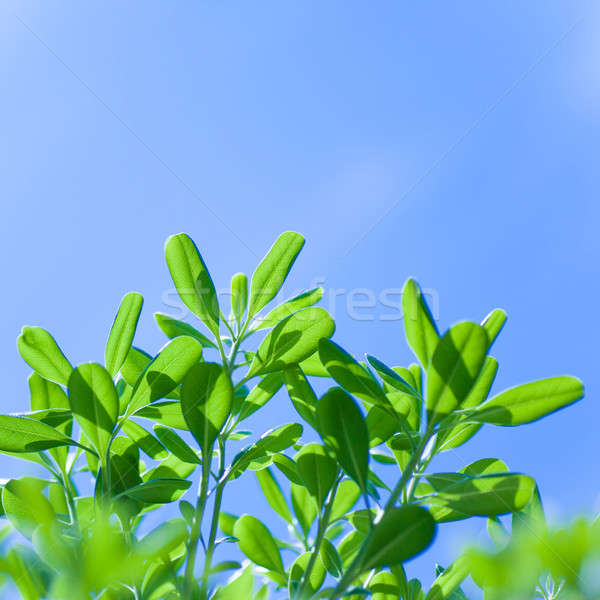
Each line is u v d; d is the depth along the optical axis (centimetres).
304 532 67
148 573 59
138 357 69
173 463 67
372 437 65
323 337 64
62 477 65
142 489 61
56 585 49
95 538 44
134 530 64
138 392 64
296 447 70
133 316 66
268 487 69
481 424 65
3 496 60
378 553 53
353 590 57
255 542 63
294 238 68
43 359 65
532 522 61
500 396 59
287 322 65
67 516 62
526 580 42
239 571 64
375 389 62
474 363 58
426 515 54
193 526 59
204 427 61
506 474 57
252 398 66
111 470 65
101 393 62
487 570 42
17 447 63
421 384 70
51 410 65
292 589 62
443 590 60
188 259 68
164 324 69
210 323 67
